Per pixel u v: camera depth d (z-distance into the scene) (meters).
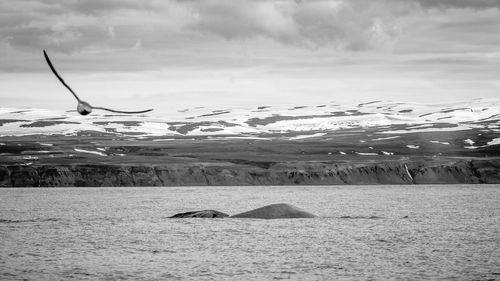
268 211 94.25
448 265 55.62
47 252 63.34
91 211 120.69
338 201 154.12
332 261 57.78
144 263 57.25
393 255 60.81
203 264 56.59
